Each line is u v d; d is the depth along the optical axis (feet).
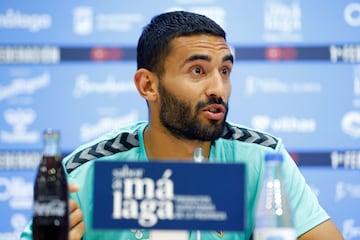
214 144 7.54
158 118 6.98
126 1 12.48
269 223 5.35
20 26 12.50
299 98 12.46
